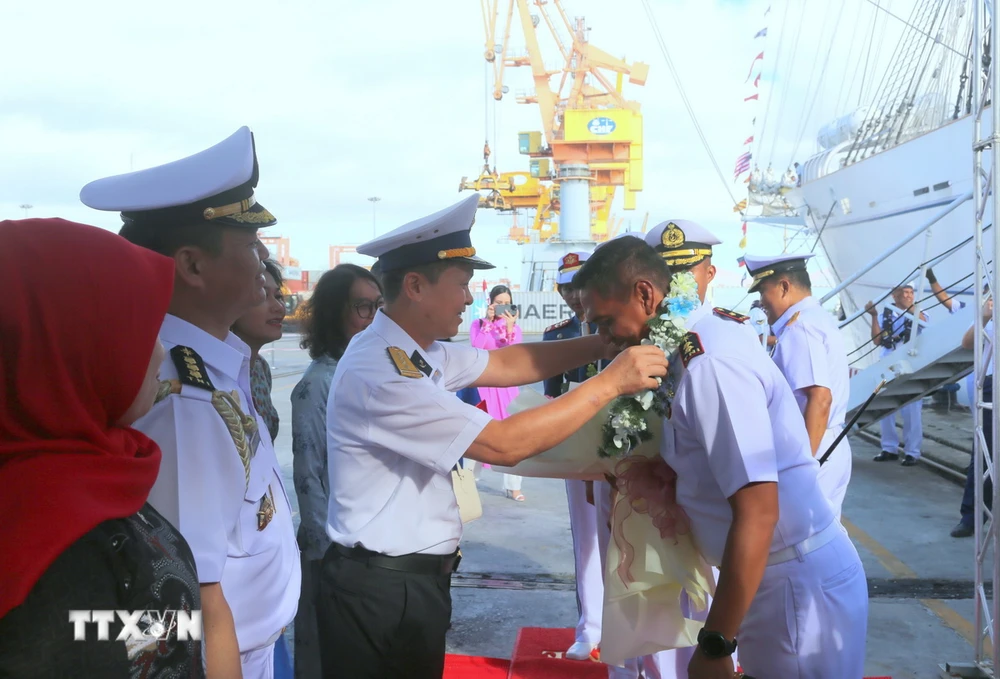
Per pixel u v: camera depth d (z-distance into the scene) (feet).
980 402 11.01
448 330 6.40
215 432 4.00
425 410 5.72
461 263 6.22
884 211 35.91
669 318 5.61
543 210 130.31
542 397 7.58
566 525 17.81
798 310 11.60
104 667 2.49
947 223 30.25
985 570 14.56
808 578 5.72
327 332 9.10
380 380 5.88
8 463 2.54
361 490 6.15
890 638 11.77
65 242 2.67
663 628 6.56
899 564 15.06
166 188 4.21
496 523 18.01
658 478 6.26
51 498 2.47
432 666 6.31
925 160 31.55
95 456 2.65
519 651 11.05
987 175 11.12
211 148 4.45
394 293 6.27
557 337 13.58
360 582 6.05
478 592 13.74
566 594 13.64
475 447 5.66
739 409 5.22
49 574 2.41
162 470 3.80
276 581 4.75
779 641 5.81
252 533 4.55
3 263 2.56
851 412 23.72
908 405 23.71
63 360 2.61
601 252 5.98
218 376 4.31
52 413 2.60
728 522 5.69
